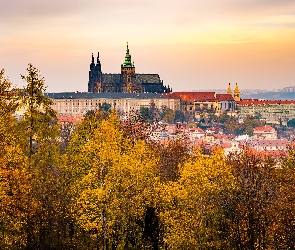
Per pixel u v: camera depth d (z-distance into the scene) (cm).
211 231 6794
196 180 7175
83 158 7512
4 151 5966
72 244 6981
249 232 6469
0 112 6512
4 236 5738
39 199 6938
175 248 6675
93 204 6481
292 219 6625
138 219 6788
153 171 7512
